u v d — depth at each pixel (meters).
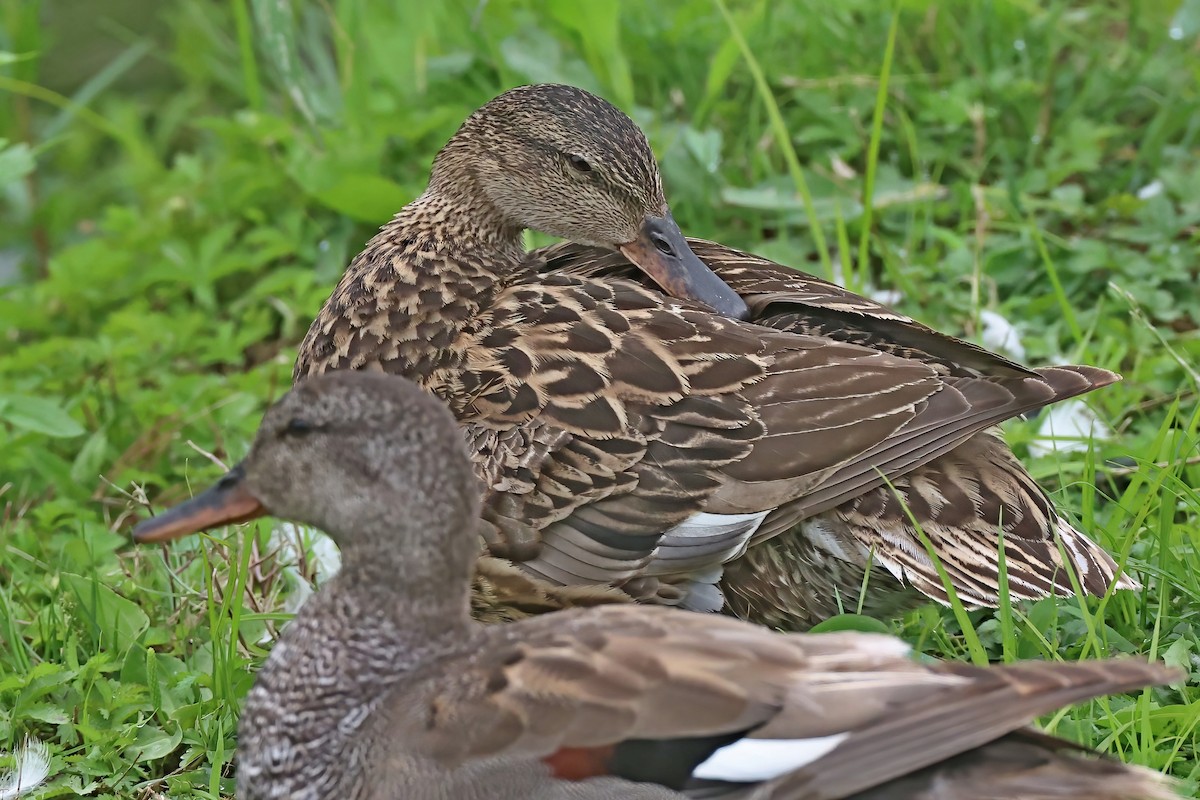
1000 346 12.16
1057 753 6.72
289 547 10.48
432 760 6.93
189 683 9.34
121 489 11.01
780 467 8.80
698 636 6.98
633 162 10.61
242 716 7.55
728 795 6.75
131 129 17.44
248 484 7.66
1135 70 14.05
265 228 14.07
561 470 8.95
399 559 7.29
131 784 8.79
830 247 13.36
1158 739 8.34
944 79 14.38
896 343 9.62
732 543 8.84
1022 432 11.19
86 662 9.73
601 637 7.02
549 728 6.83
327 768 7.21
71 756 8.87
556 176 10.67
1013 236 13.24
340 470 7.35
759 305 9.92
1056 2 14.90
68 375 13.07
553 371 9.19
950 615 9.67
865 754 6.57
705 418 8.92
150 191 15.57
